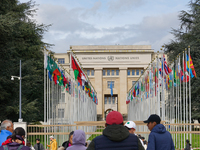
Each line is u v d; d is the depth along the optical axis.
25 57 38.69
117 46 91.12
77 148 5.67
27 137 17.39
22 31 34.03
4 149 5.67
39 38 43.84
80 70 26.78
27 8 42.41
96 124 17.72
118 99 89.88
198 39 41.59
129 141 4.62
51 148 17.28
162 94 24.86
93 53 89.88
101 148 4.54
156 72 26.88
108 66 89.56
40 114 44.47
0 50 29.95
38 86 41.28
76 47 90.75
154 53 91.56
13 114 34.41
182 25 47.25
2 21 26.80
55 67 22.92
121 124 4.85
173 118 28.38
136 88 42.38
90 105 45.78
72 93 27.89
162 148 6.75
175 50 46.88
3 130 7.50
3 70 31.33
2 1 30.94
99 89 88.56
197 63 41.72
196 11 44.53
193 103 42.31
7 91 32.81
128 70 90.88
